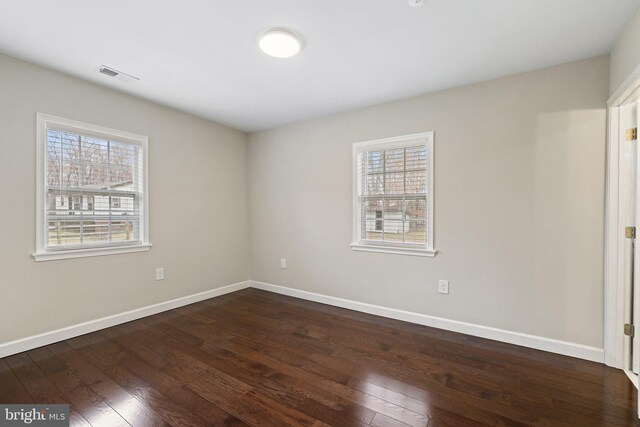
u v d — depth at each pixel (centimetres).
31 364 219
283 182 402
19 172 234
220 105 330
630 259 213
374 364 223
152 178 322
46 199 250
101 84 278
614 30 194
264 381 201
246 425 161
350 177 345
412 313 306
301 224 386
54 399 180
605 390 191
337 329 288
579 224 232
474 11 177
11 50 220
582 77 229
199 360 228
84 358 229
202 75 259
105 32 198
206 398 183
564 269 238
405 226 312
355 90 289
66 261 261
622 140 214
